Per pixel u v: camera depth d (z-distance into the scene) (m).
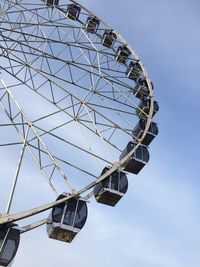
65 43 26.89
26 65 25.55
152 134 29.05
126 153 27.05
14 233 19.59
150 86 32.72
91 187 22.67
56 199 21.22
